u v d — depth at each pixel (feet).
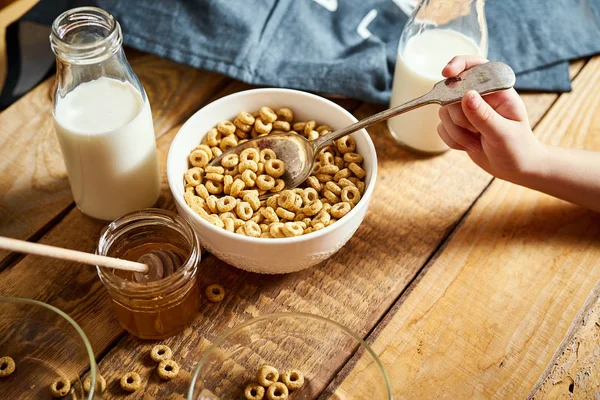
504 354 1.81
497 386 1.76
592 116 2.28
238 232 1.84
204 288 1.90
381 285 1.92
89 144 1.81
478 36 2.13
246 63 2.25
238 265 1.84
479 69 1.87
